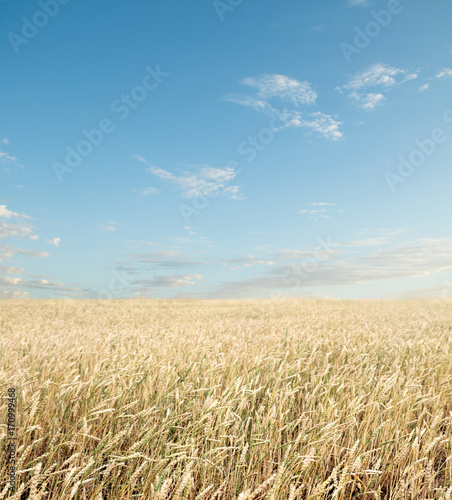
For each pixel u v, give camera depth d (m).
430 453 3.73
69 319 16.98
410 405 4.26
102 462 3.30
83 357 6.11
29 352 6.57
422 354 7.16
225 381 5.38
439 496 3.06
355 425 3.90
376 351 7.66
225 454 3.30
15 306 27.61
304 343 7.94
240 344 7.64
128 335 9.26
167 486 2.38
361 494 3.21
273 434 3.83
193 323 14.28
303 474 3.36
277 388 4.69
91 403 3.88
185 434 3.53
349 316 19.11
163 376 5.09
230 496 3.07
